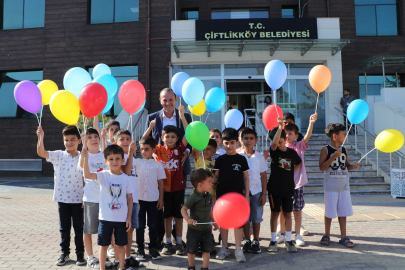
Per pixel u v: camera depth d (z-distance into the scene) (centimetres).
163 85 1280
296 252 425
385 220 588
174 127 438
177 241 433
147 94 1278
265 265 381
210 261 399
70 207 401
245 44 1198
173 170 438
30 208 727
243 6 1466
